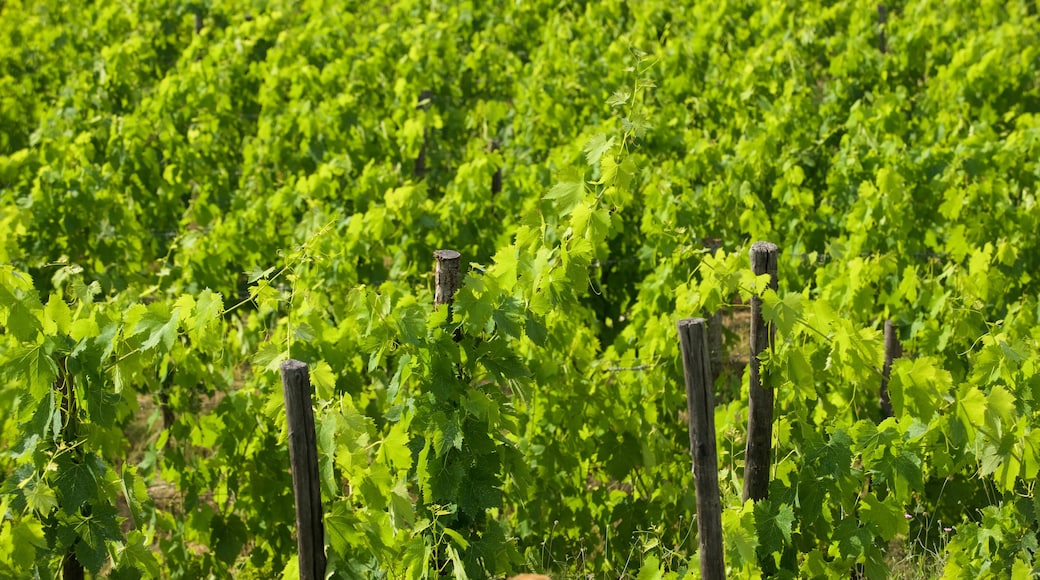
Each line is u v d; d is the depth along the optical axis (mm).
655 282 5875
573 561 5230
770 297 3814
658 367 5160
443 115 9680
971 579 4336
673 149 7906
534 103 8812
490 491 3965
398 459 3861
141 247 7195
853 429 4062
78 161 7586
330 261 5754
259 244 6828
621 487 5719
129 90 9742
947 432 4082
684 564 4855
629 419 5066
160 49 12172
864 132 7387
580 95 9312
